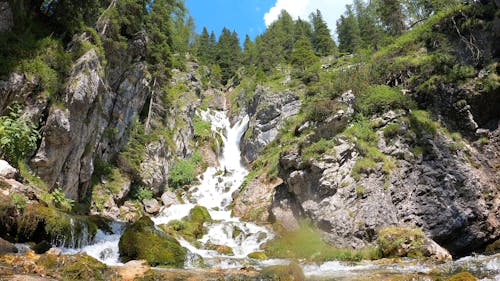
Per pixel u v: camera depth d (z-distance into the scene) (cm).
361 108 2438
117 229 1662
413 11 3997
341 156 2164
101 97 2072
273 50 6956
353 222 1952
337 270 1329
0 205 1095
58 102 1680
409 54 2802
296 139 2422
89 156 2050
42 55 1680
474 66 2389
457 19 2575
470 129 2269
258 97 4684
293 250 1905
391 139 2250
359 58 4103
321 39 6856
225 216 2736
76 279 900
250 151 4116
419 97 2470
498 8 2377
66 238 1275
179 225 2236
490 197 1998
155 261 1302
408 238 1606
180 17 4109
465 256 1881
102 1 2484
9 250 1031
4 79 1517
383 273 1205
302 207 2195
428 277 1052
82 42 1912
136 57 2792
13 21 1709
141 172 2784
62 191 1786
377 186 2062
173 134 3597
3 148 1433
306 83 4416
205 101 5616
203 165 3869
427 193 2028
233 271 1183
